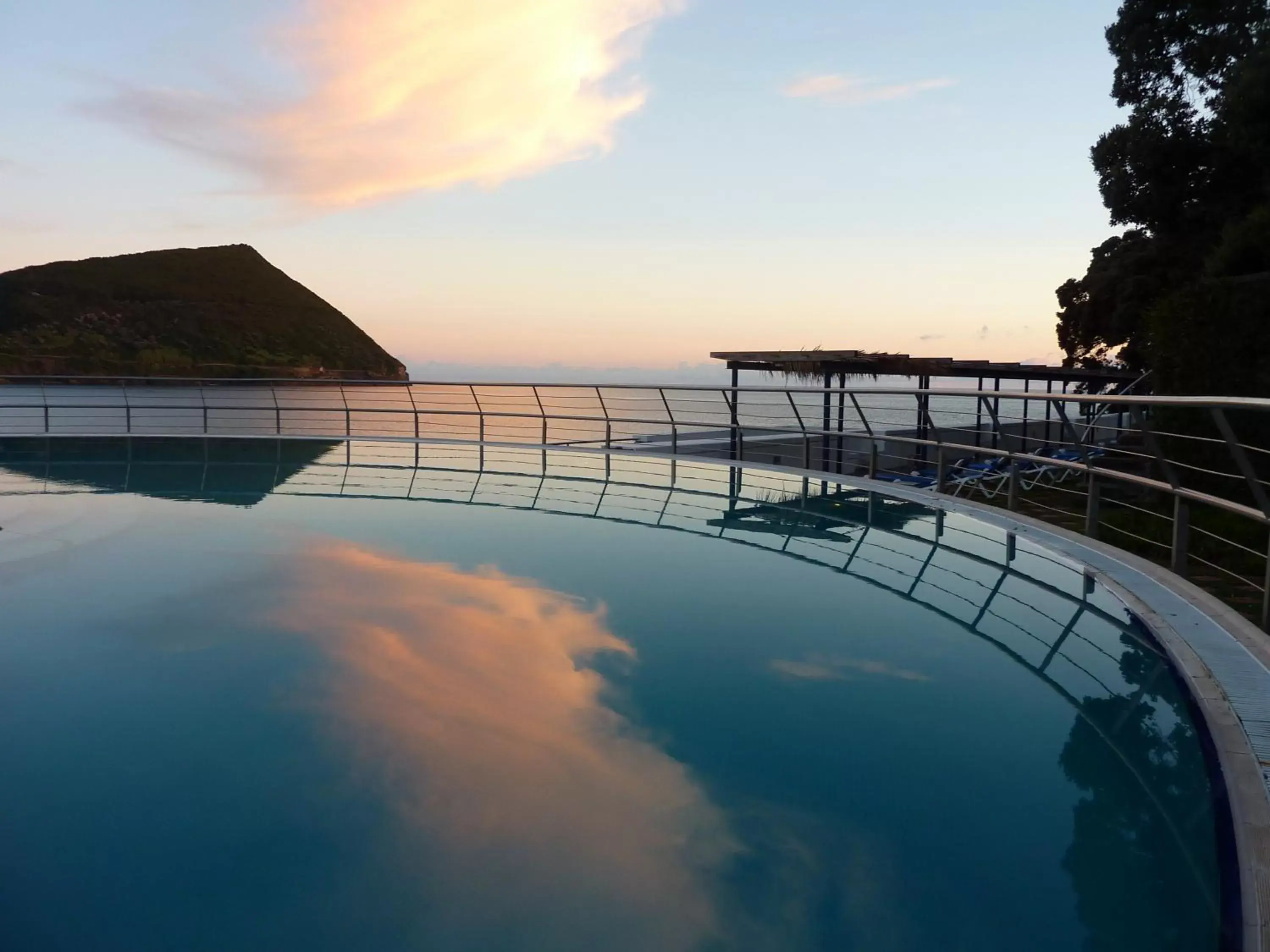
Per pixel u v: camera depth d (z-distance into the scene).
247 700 2.14
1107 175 12.53
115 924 1.24
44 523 4.66
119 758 1.81
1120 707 2.00
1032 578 3.31
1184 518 2.99
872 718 1.97
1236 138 10.41
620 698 2.13
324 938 1.20
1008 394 4.10
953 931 1.18
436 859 1.40
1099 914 1.20
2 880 1.36
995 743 1.82
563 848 1.44
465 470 7.16
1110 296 13.42
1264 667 2.10
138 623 2.81
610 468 7.32
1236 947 1.09
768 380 10.62
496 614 2.91
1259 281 7.32
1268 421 6.70
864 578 3.37
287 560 3.75
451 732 1.94
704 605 3.00
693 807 1.57
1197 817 1.48
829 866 1.36
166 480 6.48
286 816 1.55
